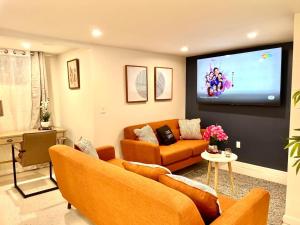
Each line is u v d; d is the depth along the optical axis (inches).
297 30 87.6
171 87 189.3
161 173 67.3
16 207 109.0
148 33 116.1
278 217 100.0
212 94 176.6
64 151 91.9
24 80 159.0
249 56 152.3
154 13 86.4
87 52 142.1
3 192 125.6
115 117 154.0
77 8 80.5
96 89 143.3
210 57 176.4
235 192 124.7
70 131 169.5
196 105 195.3
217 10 83.9
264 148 155.3
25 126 161.6
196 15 89.1
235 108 168.4
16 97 156.8
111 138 152.8
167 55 183.8
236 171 158.4
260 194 68.2
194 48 158.7
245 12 86.4
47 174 153.7
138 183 58.3
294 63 89.3
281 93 143.6
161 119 184.4
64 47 144.3
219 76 170.4
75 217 100.5
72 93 162.6
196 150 157.8
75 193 89.3
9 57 152.3
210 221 59.1
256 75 150.0
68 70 162.2
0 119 151.8
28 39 115.6
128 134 153.3
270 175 149.5
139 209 56.6
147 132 153.1
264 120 153.8
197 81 186.7
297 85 89.4
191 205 49.6
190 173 154.9
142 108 169.8
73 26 102.5
